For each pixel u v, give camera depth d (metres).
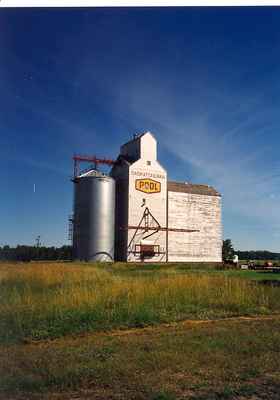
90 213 77.25
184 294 18.38
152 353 9.61
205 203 90.19
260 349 10.16
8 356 9.39
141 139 83.62
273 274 45.47
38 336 11.76
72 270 29.47
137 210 81.81
